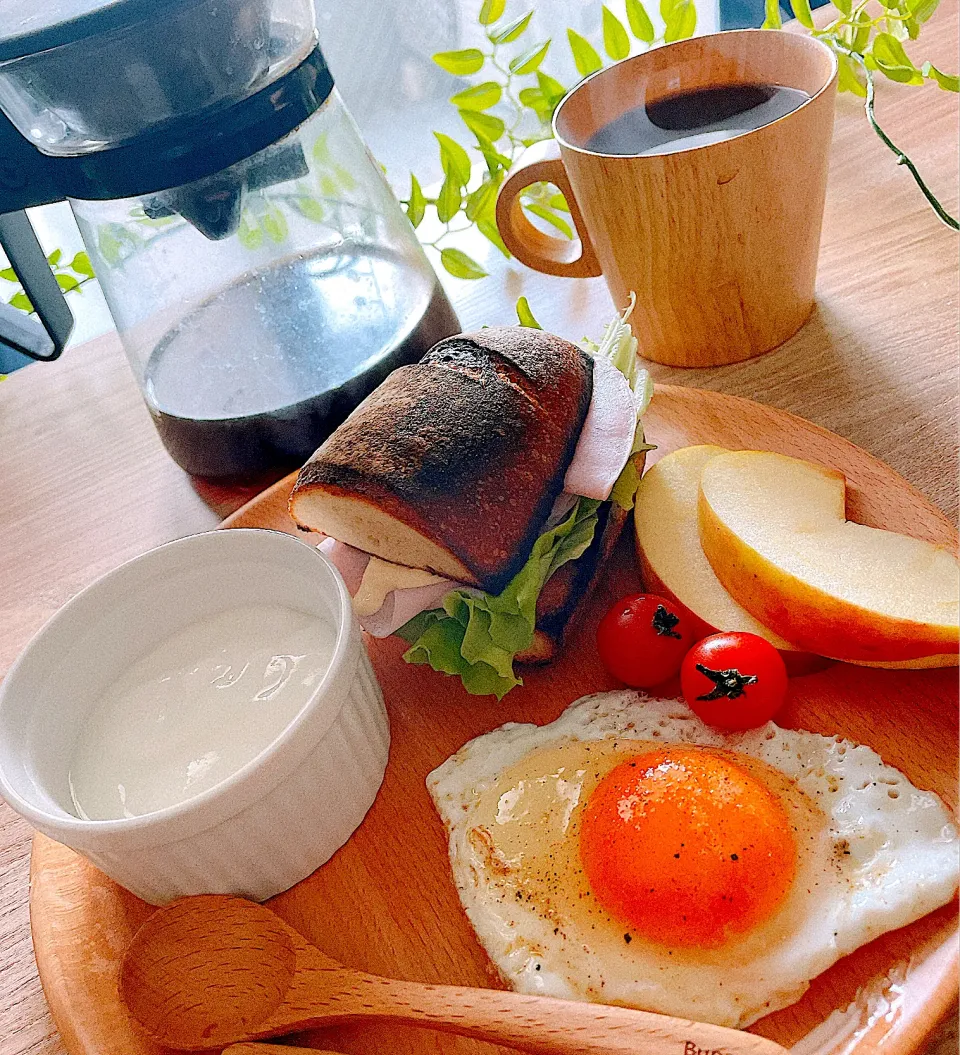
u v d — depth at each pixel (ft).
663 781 0.64
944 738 0.67
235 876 0.68
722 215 0.90
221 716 0.73
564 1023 0.56
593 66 1.36
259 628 0.80
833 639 0.70
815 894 0.61
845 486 0.82
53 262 1.59
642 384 0.92
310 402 0.93
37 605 1.03
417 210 1.35
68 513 1.16
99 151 0.81
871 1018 0.55
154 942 0.64
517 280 1.30
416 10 1.60
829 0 1.72
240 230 1.02
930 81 1.33
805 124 0.87
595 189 0.94
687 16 1.29
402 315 1.00
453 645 0.79
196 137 0.81
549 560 0.78
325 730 0.67
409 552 0.78
